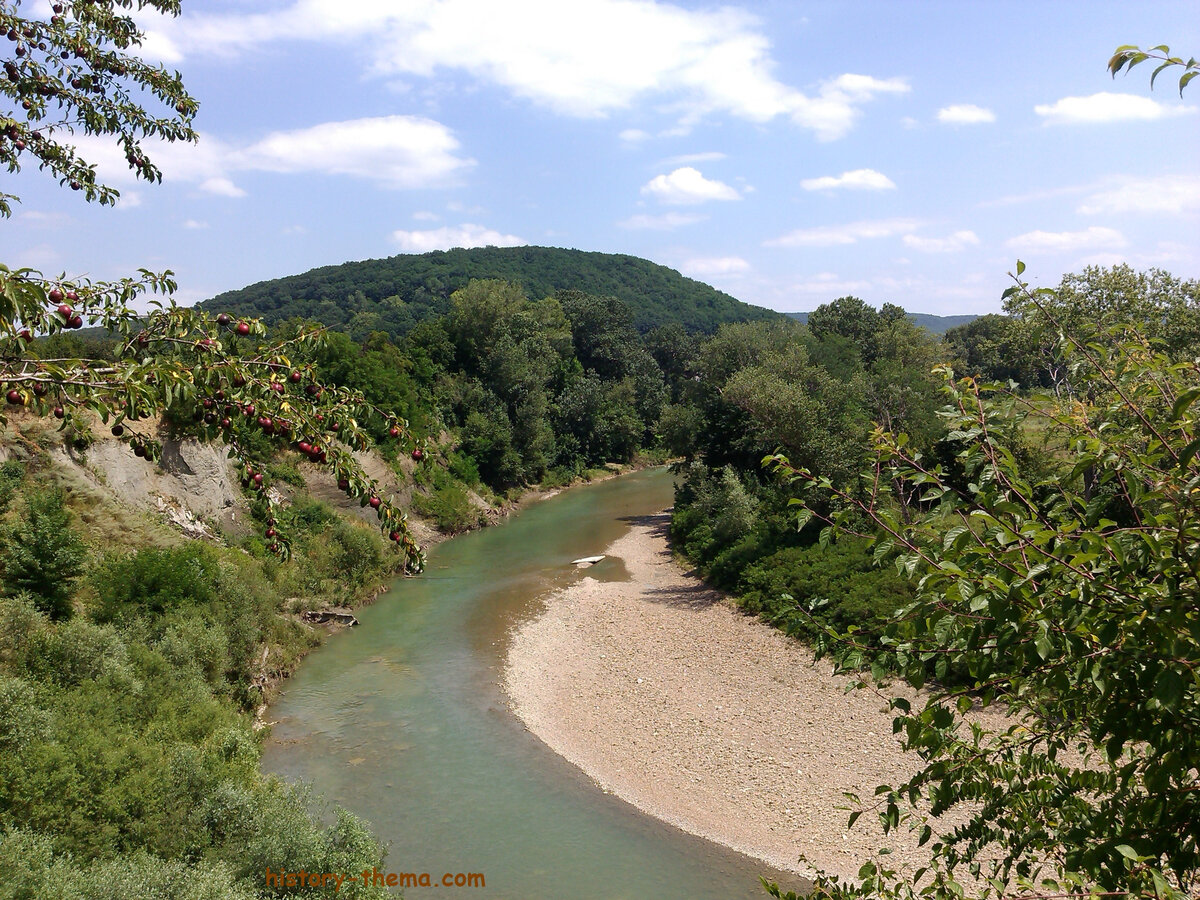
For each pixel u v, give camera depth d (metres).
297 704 19.73
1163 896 2.84
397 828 14.34
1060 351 4.34
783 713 18.73
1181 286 25.92
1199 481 3.23
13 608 14.28
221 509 28.23
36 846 9.13
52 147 6.23
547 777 16.27
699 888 12.74
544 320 74.19
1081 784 3.94
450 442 51.97
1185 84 3.05
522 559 36.53
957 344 79.75
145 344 4.42
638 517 47.75
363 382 42.69
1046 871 7.89
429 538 40.12
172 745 13.15
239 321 5.05
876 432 4.33
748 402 31.53
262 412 4.88
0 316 3.33
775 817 14.75
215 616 19.33
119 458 24.38
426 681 21.34
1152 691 2.94
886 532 3.95
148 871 9.46
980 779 4.07
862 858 13.41
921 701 18.28
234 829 11.43
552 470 62.78
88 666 14.11
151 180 6.77
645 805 15.26
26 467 21.31
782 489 31.89
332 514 32.53
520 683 21.27
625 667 22.27
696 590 30.09
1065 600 3.20
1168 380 4.05
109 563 18.61
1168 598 2.96
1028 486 3.80
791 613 4.70
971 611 3.26
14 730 10.88
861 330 63.81
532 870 13.17
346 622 26.08
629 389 75.94
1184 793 3.24
